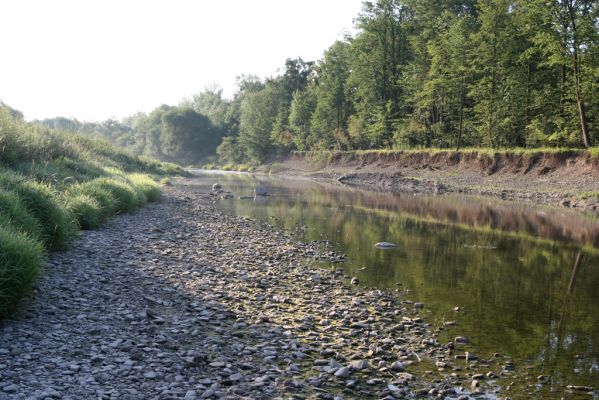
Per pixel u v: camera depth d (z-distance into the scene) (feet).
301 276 40.14
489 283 39.75
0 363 18.69
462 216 83.61
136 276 35.04
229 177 215.51
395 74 221.05
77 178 78.48
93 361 19.89
